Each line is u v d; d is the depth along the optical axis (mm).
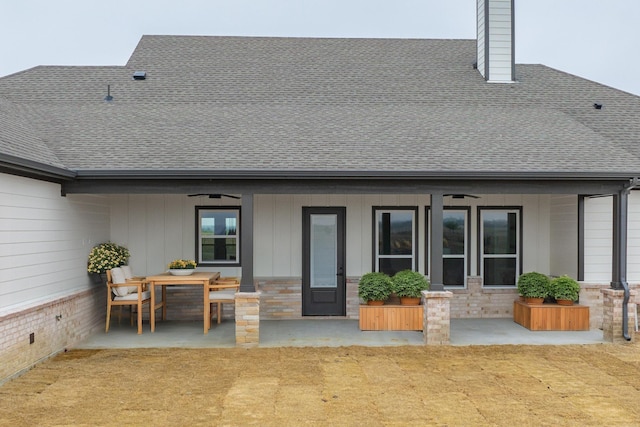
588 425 5648
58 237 8914
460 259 12219
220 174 8852
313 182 9242
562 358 8414
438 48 16250
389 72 14680
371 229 12031
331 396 6559
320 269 12008
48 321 8273
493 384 7074
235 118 11719
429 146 10320
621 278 9562
